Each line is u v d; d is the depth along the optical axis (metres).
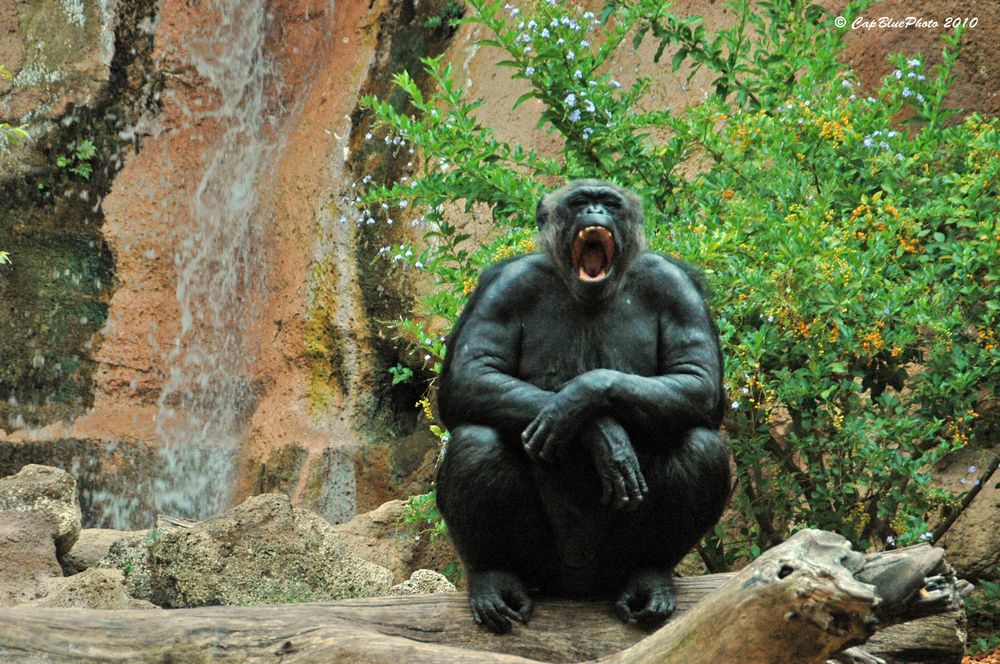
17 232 31.45
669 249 15.66
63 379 30.98
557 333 10.45
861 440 15.23
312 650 9.09
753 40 23.39
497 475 9.95
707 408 10.00
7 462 29.64
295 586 16.62
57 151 32.12
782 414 18.48
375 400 28.94
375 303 28.97
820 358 15.80
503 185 17.75
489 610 9.81
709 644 7.51
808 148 17.53
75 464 30.09
